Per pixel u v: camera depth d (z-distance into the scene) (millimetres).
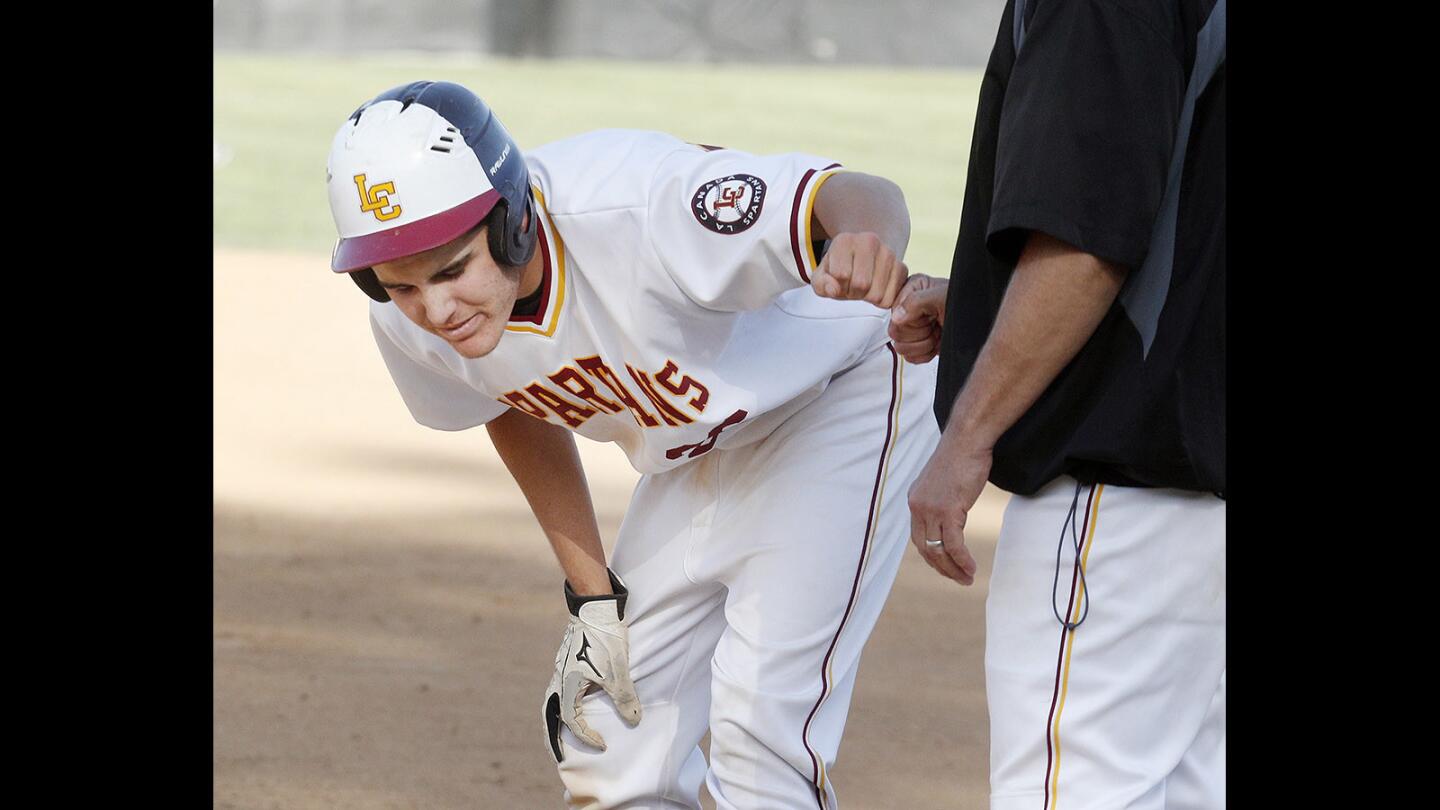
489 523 21359
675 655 10195
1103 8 6957
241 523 20891
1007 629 7812
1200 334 7254
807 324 9500
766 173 8438
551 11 92750
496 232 8125
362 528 20859
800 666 9484
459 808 11977
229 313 37031
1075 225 6914
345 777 12500
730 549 9695
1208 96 7180
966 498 7484
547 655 15891
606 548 19578
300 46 92500
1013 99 7188
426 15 92438
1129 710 7555
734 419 9148
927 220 49344
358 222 7992
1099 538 7500
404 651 15875
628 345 8906
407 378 10164
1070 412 7438
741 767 9531
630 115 68250
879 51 92375
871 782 12688
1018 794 7754
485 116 8180
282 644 15930
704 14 93000
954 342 7918
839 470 9578
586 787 10391
